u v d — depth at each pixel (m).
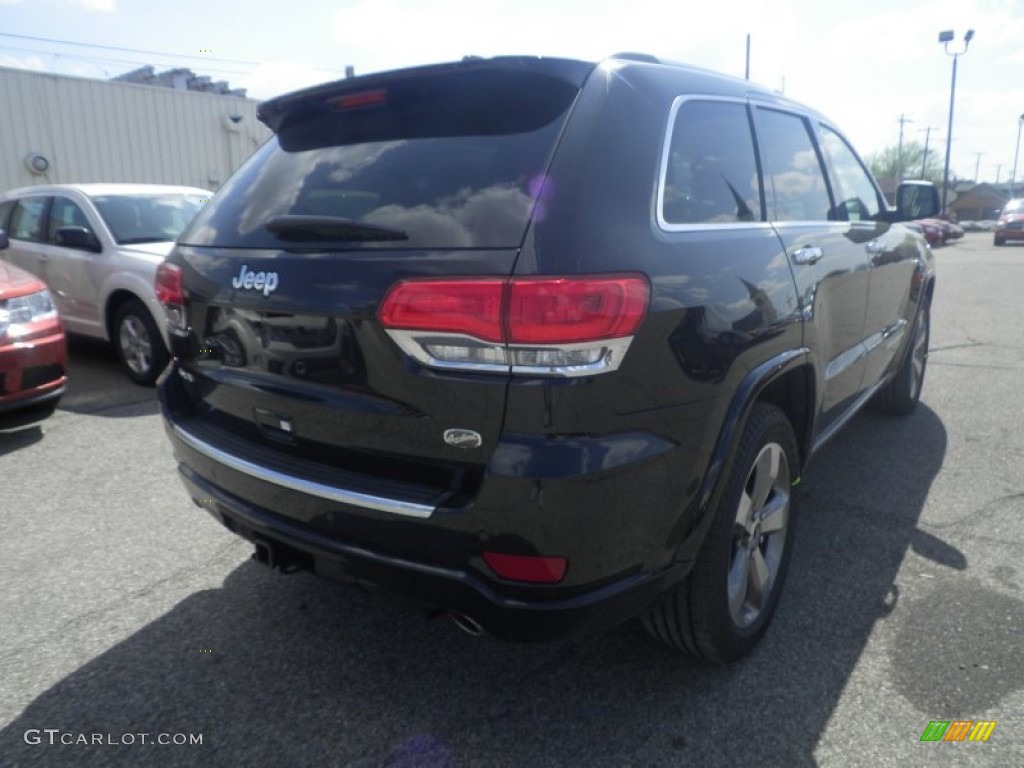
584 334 1.74
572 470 1.74
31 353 4.70
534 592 1.84
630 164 2.03
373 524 1.95
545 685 2.42
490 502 1.78
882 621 2.73
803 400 2.82
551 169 1.90
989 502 3.72
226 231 2.44
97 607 2.88
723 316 2.13
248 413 2.33
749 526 2.47
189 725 2.25
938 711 2.26
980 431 4.82
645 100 2.20
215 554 3.30
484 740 2.18
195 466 2.49
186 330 2.53
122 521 3.63
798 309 2.61
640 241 1.94
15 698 2.37
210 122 15.88
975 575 3.03
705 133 2.47
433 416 1.86
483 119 2.12
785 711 2.28
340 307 1.95
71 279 6.56
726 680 2.42
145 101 14.75
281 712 2.30
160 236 6.62
